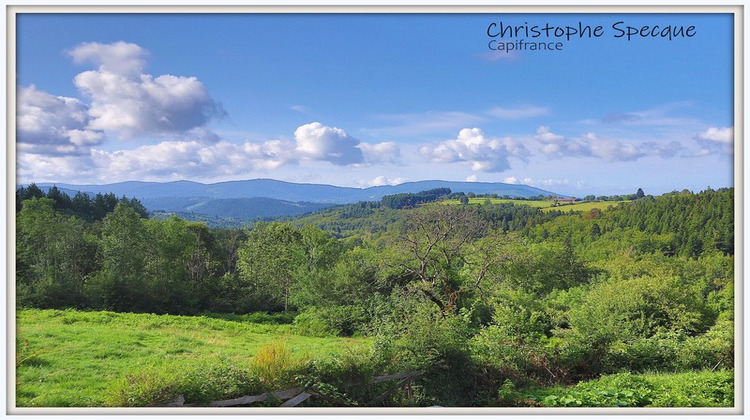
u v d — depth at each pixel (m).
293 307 49.78
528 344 16.95
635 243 62.53
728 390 11.05
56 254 44.09
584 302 28.81
